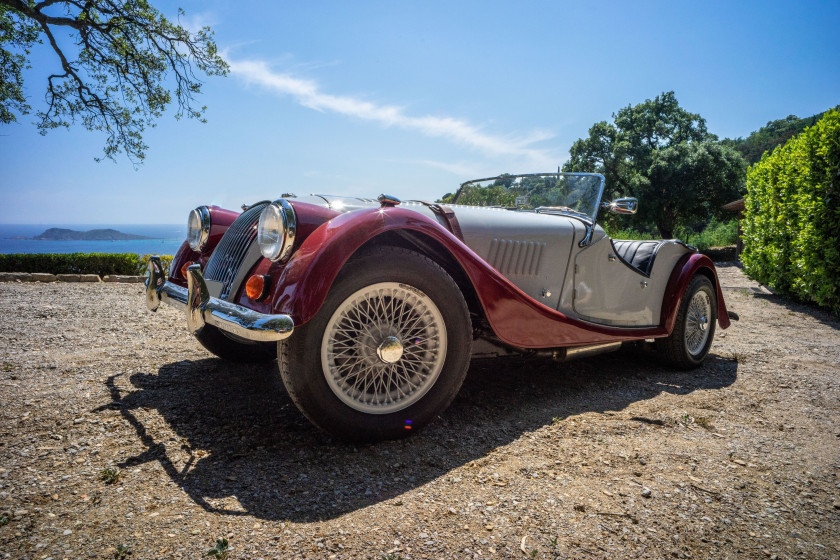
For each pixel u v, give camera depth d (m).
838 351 4.59
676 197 28.17
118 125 17.58
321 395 2.03
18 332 4.22
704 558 1.49
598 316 3.32
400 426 2.21
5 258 9.30
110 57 16.78
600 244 3.28
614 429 2.49
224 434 2.25
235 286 2.39
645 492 1.85
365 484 1.85
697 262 3.71
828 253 6.69
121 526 1.52
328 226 2.10
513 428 2.47
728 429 2.57
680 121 34.25
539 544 1.51
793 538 1.61
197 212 3.17
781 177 8.42
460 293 2.30
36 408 2.47
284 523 1.57
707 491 1.89
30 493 1.68
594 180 3.37
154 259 2.86
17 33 15.88
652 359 4.04
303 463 2.01
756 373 3.74
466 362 2.33
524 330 2.58
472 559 1.42
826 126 6.91
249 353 3.42
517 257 2.93
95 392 2.74
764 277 9.28
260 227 2.24
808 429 2.62
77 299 6.27
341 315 2.10
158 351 3.72
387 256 2.13
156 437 2.19
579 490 1.86
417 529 1.56
